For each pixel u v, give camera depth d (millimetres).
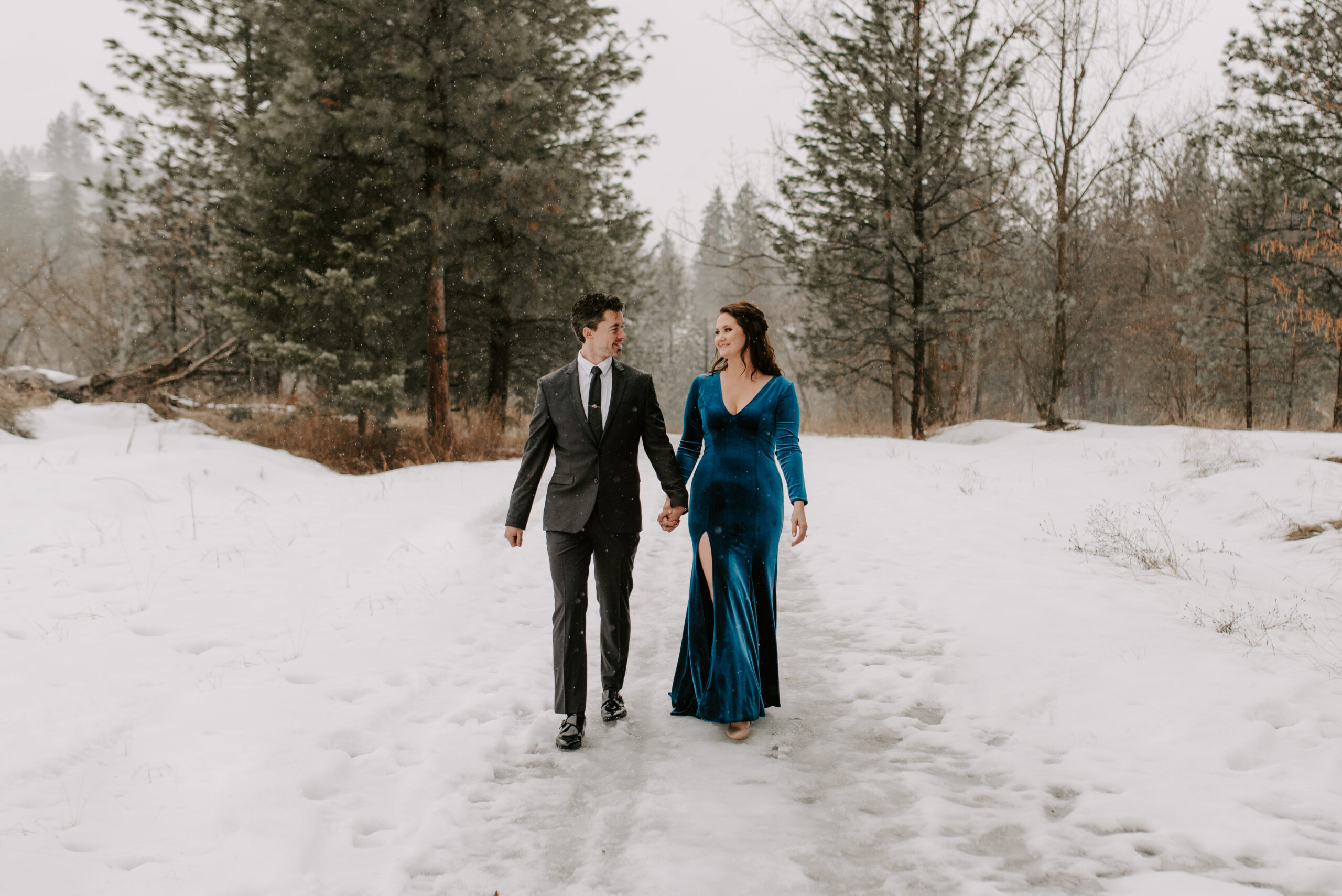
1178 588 5227
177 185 16672
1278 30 15656
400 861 2373
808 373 23484
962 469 12320
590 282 15586
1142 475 10516
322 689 3760
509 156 13227
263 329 12055
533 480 3463
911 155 18922
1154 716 3301
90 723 3189
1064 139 18109
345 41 12383
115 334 20281
